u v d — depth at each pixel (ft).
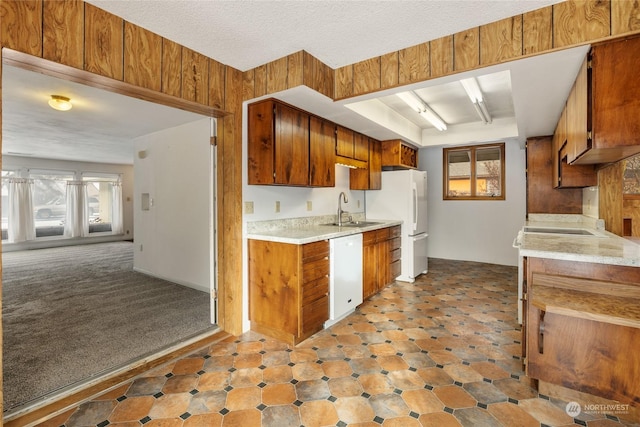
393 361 7.53
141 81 6.54
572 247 6.75
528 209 13.76
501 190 18.07
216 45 7.38
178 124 13.92
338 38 7.07
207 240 12.94
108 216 29.55
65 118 13.01
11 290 13.26
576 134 7.16
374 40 7.16
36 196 24.99
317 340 8.67
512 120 15.11
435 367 7.25
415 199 14.67
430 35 6.95
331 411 5.80
